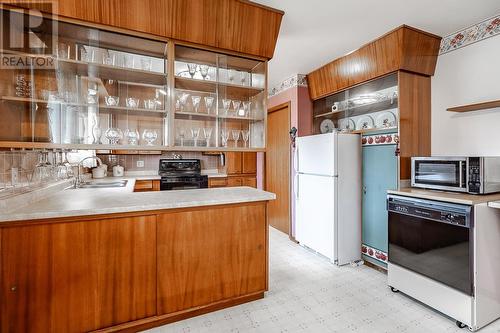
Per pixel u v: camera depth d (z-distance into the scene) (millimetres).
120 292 1643
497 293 1878
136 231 1674
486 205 1799
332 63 3264
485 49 2289
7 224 1381
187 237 1832
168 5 1965
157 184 3973
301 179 3453
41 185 2061
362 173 2994
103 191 2254
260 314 1954
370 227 2885
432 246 1982
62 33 1967
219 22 2145
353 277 2605
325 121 3787
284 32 2537
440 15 2219
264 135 2605
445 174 2168
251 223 2064
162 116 2471
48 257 1466
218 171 4828
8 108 1681
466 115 2432
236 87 2637
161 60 2385
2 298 1386
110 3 1843
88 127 2223
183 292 1833
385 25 2400
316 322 1865
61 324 1501
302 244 3486
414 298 2119
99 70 2193
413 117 2623
